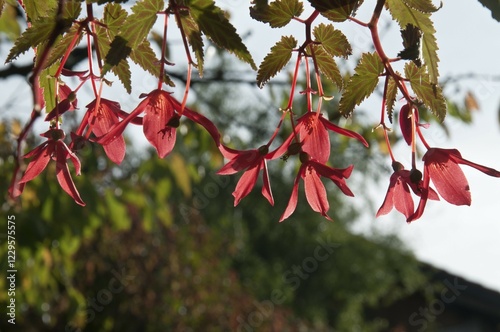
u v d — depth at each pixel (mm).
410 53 1250
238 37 1269
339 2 1286
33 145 4277
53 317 7668
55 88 1354
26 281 4824
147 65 1318
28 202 4352
